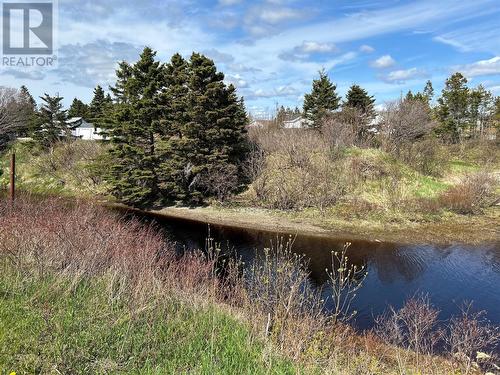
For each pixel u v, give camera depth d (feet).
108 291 19.19
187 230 64.44
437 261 49.19
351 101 131.44
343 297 36.01
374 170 87.40
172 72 90.79
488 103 183.83
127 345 14.56
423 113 110.01
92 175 96.89
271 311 20.93
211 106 82.84
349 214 71.46
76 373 12.55
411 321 25.91
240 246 54.54
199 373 13.39
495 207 78.23
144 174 83.35
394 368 20.92
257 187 83.35
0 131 127.13
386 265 47.50
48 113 125.49
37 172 108.99
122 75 90.63
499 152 135.54
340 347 20.38
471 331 23.89
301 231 64.13
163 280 23.25
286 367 15.01
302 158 88.53
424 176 92.22
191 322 17.99
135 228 43.86
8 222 28.58
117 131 86.38
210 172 82.38
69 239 24.77
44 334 14.25
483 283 41.19
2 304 16.61
